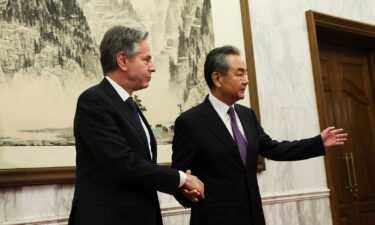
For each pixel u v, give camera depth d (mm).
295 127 4453
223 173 2594
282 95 4406
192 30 3801
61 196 2961
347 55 5469
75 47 3127
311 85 4688
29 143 2852
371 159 5379
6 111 2785
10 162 2760
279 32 4508
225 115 2740
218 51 2770
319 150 2744
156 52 3557
